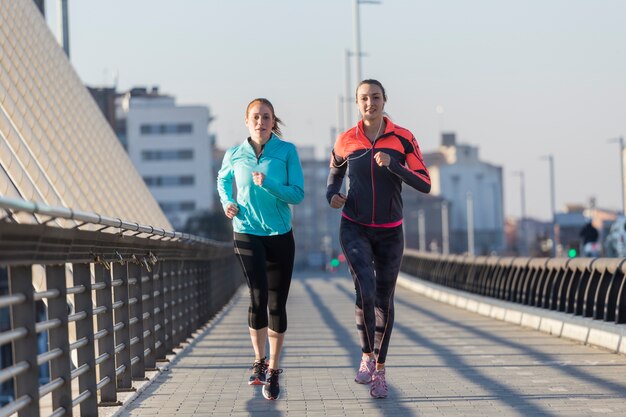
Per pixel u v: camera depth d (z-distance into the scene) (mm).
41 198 19656
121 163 35594
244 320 30469
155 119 192750
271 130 13289
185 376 15656
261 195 12977
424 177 13109
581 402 12188
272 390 12945
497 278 31562
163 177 192750
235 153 13211
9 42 23859
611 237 94312
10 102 21250
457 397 12789
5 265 8539
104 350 12664
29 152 20547
